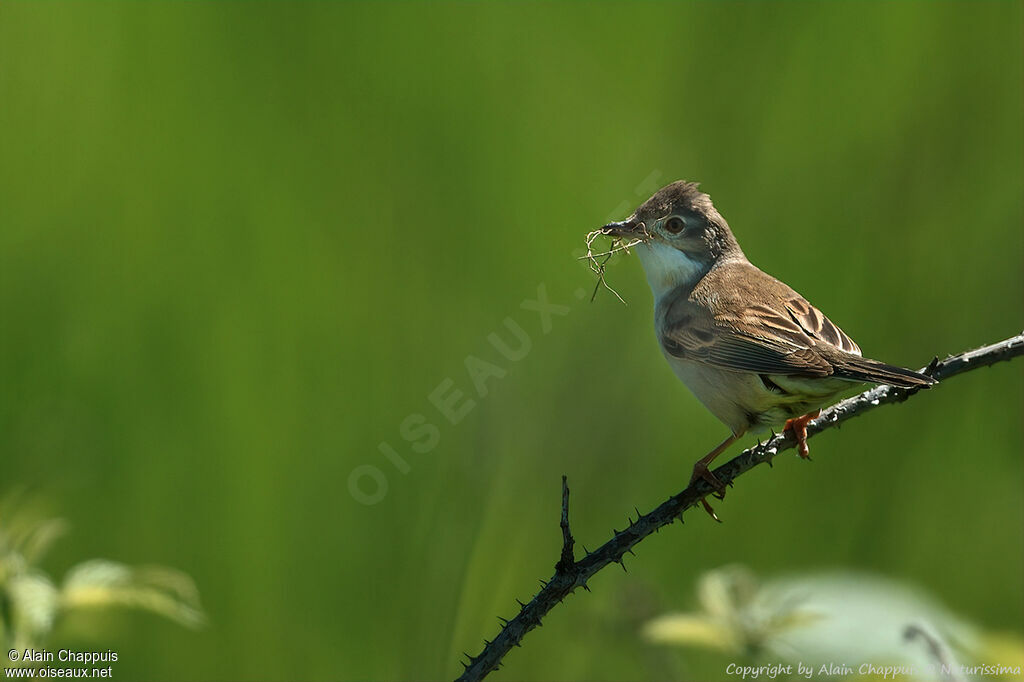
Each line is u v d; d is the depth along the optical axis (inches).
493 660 228.1
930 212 469.1
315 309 452.1
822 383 306.7
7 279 431.8
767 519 436.1
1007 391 453.4
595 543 419.5
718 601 279.9
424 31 483.5
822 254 467.2
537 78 485.7
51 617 250.8
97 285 438.9
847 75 480.1
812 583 299.6
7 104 448.8
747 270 382.0
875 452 446.0
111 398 427.2
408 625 405.1
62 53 459.8
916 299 464.1
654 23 487.8
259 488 423.8
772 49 479.2
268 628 408.5
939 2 475.8
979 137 470.6
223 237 454.3
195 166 460.4
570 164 476.7
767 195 470.6
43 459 410.6
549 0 497.0
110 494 415.5
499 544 415.5
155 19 468.8
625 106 485.4
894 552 438.9
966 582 438.9
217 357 439.2
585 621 366.0
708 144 475.8
